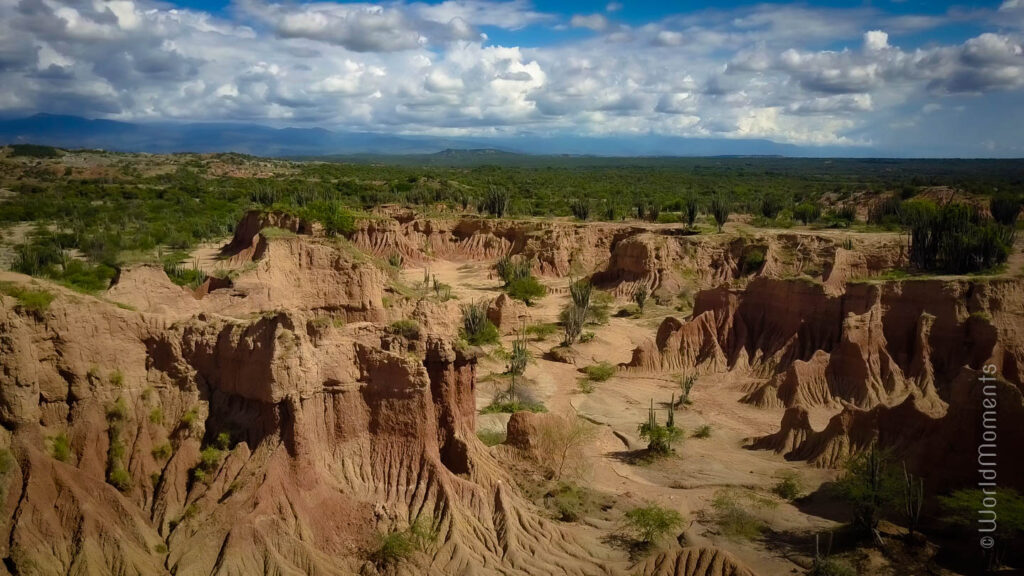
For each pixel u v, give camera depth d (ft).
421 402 116.47
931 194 568.82
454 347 129.49
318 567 100.58
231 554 97.60
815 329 225.35
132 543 98.02
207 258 360.07
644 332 294.66
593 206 592.19
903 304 208.64
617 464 162.81
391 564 103.65
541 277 392.68
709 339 243.19
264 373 108.47
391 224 426.10
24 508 94.43
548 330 282.36
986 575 108.37
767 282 241.96
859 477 126.21
